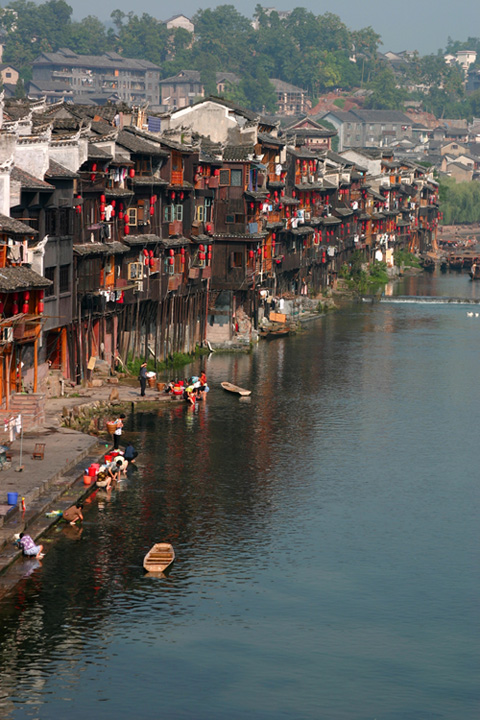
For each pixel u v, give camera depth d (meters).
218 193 109.38
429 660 42.09
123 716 37.72
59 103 92.94
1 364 63.66
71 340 77.88
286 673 40.84
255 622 44.59
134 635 43.03
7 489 53.94
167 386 84.19
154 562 48.78
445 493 62.47
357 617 45.41
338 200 174.25
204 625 44.06
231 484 62.41
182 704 38.53
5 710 37.72
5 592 45.78
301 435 75.38
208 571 49.25
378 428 78.56
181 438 72.38
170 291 99.12
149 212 90.94
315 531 55.19
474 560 51.88
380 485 63.69
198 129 116.44
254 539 53.59
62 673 40.09
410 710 38.66
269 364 105.44
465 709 38.81
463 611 46.28
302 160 147.38
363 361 109.50
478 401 89.81
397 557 52.00
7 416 62.72
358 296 171.50
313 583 48.59
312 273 160.88
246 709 38.41
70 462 60.00
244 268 109.62
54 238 71.44
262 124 123.19
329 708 38.66
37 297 67.19
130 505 57.44
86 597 45.78
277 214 129.88
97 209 80.69
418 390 94.19
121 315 88.62
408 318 148.38
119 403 78.75
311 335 128.38
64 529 53.19
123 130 92.88
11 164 63.97
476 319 148.50
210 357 107.69
